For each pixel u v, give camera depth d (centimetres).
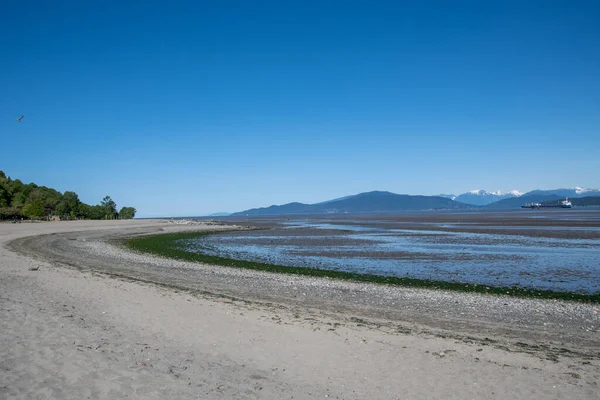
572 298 2141
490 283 2566
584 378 1059
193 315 1558
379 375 1062
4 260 2986
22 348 1079
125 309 1588
